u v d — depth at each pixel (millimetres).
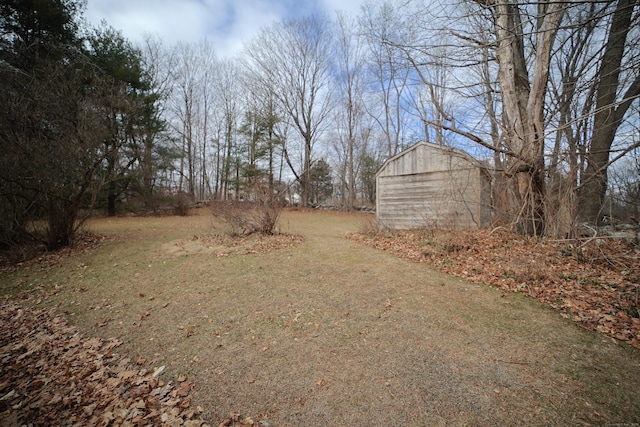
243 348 2768
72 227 7602
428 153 9570
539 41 6043
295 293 4113
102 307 3912
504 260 5070
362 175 29984
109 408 2068
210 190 27484
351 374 2312
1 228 6648
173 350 2797
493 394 2047
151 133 17188
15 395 2299
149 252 6805
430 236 7234
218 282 4645
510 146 6172
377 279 4656
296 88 25047
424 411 1897
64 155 6605
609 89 6645
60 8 10797
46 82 7059
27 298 4379
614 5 6117
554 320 3154
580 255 4793
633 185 5551
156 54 22938
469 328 3025
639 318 3010
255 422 1855
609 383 2145
